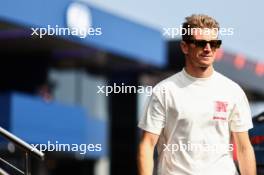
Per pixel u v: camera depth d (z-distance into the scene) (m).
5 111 46.41
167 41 60.75
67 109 51.75
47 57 56.44
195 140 11.77
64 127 51.34
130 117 63.72
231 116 11.99
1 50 55.09
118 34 55.28
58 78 59.41
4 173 17.64
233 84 11.99
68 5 49.84
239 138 12.05
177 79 11.93
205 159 11.78
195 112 11.75
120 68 62.03
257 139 15.02
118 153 63.66
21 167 41.09
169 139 11.91
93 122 60.47
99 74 62.59
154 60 59.19
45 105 49.31
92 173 61.34
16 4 46.22
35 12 47.53
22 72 56.78
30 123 47.91
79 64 59.06
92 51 56.03
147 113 11.99
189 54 11.88
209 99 11.79
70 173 57.66
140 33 57.59
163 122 11.94
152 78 63.50
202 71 11.81
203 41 11.76
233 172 11.89
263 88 73.75
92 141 60.41
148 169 11.88
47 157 52.84
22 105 47.16
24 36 50.94
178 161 11.84
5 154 41.06
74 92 60.66
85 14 51.28
